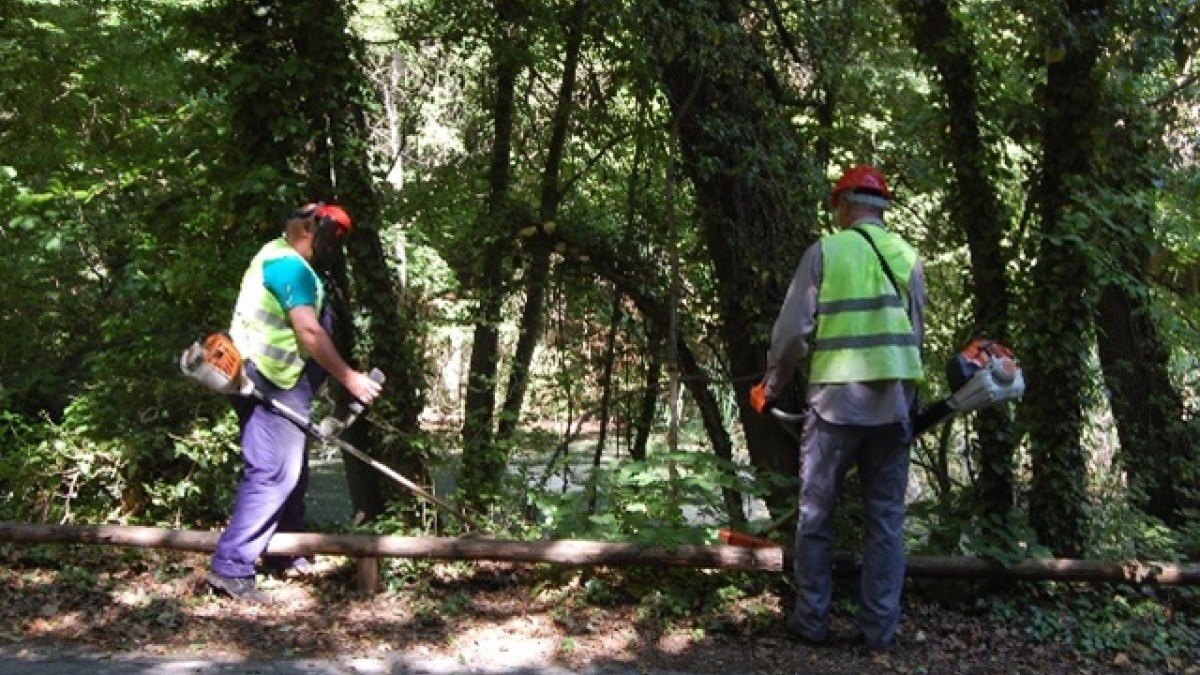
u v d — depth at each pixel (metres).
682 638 5.15
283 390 5.42
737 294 7.24
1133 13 6.00
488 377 8.38
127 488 6.63
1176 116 7.67
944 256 7.82
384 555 5.51
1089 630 5.35
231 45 6.93
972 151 6.55
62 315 8.33
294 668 4.61
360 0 9.30
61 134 8.86
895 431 4.93
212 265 6.68
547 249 8.44
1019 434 6.01
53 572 5.77
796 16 8.05
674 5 7.13
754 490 5.74
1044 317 5.95
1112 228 5.78
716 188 7.29
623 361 8.56
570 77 8.96
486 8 8.91
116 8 9.11
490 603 5.54
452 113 10.43
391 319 7.00
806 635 5.09
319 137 6.82
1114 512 6.11
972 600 5.67
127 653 4.71
